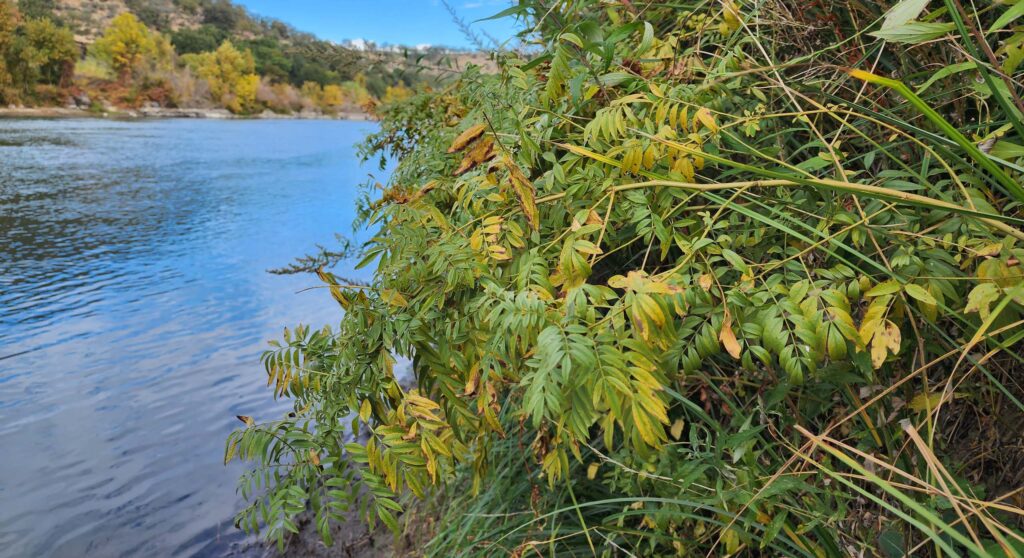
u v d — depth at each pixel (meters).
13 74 58.22
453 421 1.02
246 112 78.75
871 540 0.93
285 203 15.16
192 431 4.14
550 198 1.04
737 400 1.21
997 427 0.97
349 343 1.01
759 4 1.23
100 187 17.55
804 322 0.76
